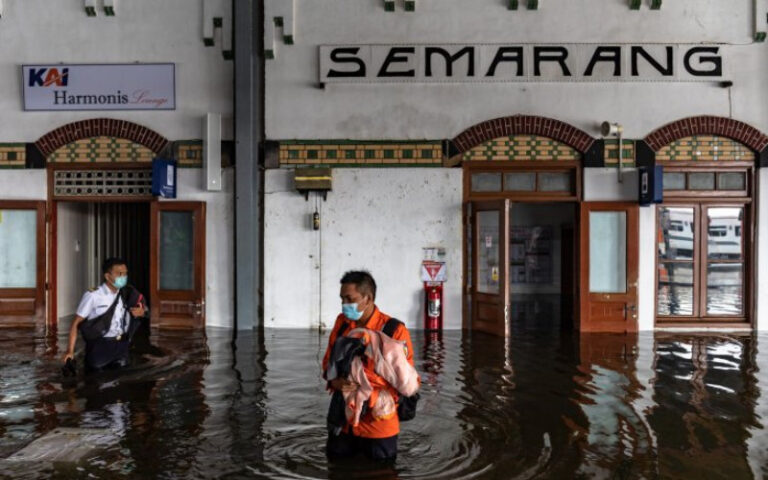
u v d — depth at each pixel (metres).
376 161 10.27
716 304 10.36
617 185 10.15
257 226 10.45
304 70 10.27
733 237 10.30
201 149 10.45
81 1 10.41
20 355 7.91
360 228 10.30
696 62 10.05
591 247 10.24
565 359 7.90
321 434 4.92
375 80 10.20
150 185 10.56
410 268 10.30
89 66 10.42
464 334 9.83
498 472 4.20
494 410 5.61
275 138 10.31
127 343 7.14
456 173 10.24
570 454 4.54
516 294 16.19
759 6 9.97
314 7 10.23
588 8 10.09
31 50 10.44
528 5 10.08
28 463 4.33
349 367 3.98
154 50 10.44
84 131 10.44
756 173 10.12
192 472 4.18
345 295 4.02
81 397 5.91
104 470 4.22
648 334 9.85
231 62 10.41
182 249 10.49
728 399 6.01
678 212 10.29
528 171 10.31
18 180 10.51
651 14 10.07
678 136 10.08
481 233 10.14
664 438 4.90
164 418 5.30
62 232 11.23
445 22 10.17
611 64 10.09
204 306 10.40
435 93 10.23
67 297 11.48
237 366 7.32
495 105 10.20
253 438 4.83
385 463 4.33
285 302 10.36
